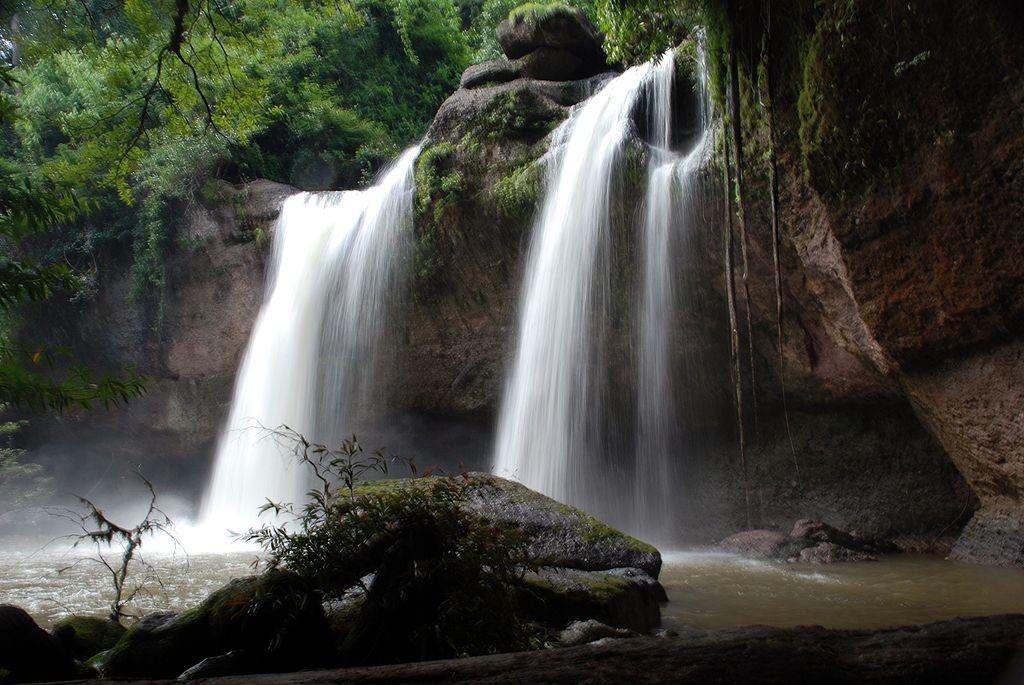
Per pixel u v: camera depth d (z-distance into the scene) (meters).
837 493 13.39
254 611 3.95
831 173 9.70
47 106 22.41
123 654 3.96
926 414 10.80
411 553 4.29
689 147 14.24
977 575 9.20
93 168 10.59
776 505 13.90
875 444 13.12
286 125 24.75
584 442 14.73
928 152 8.77
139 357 22.09
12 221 4.98
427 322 17.56
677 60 14.12
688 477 14.77
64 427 23.50
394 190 17.94
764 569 9.99
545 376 14.88
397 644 4.12
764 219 11.76
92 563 11.00
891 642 3.25
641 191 13.48
